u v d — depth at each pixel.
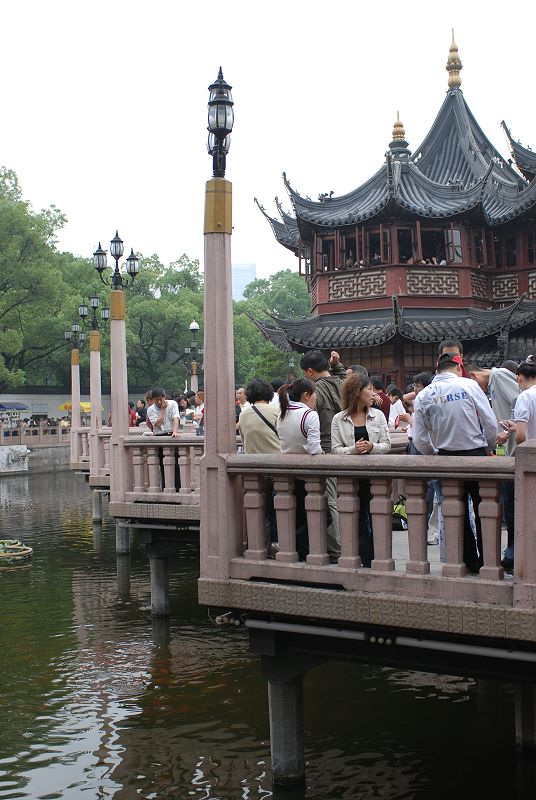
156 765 8.34
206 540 7.12
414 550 6.21
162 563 13.90
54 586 16.66
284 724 7.39
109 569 18.38
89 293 61.00
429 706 9.89
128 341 63.16
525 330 25.70
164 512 12.80
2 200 49.59
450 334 24.89
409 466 6.12
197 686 10.57
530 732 8.44
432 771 8.14
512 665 6.20
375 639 6.41
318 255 27.58
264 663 7.33
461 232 26.30
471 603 5.88
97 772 8.24
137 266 18.61
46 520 26.47
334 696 10.27
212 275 7.07
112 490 13.39
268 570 6.85
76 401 28.89
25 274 49.25
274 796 7.45
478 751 8.61
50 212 54.22
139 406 24.50
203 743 8.85
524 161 29.03
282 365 54.47
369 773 8.09
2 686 10.71
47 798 7.75
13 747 8.85
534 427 6.80
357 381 7.44
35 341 57.09
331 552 7.38
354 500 6.52
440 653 6.48
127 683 10.73
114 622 13.77
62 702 10.12
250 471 6.88
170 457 12.91
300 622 6.86
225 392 7.07
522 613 5.64
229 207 7.07
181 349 68.94
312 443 6.94
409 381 26.05
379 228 26.23
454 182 28.11
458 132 31.83
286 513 6.83
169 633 13.04
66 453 47.47
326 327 27.33
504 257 27.81
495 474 5.78
